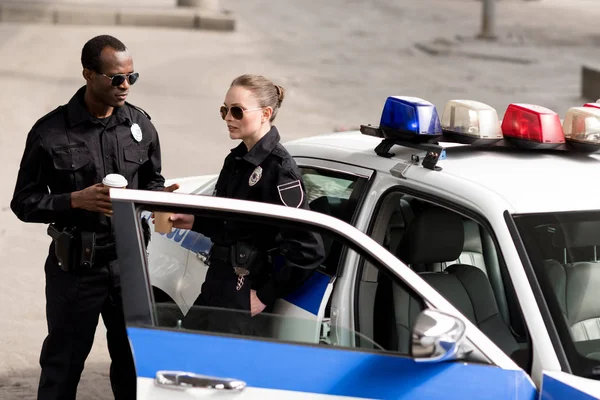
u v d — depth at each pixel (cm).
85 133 913
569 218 759
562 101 3706
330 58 4659
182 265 970
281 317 739
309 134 2886
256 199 865
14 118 2955
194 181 1301
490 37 5388
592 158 873
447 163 849
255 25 5859
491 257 946
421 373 660
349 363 668
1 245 1744
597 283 763
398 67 4459
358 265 839
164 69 4116
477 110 864
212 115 3169
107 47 887
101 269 931
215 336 677
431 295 682
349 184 919
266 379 665
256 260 813
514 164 846
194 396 664
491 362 663
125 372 996
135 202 695
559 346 685
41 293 1500
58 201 875
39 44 4650
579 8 6981
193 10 5788
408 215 955
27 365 1230
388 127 872
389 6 6875
